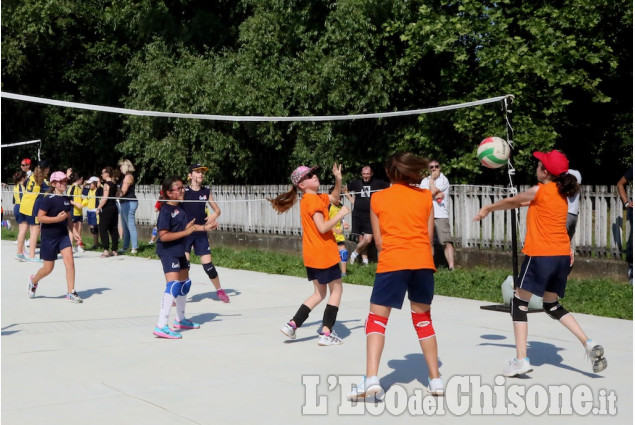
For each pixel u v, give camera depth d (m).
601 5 17.17
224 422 4.98
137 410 5.24
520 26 17.80
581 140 22.83
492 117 16.95
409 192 5.56
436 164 12.67
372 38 17.98
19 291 11.00
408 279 5.46
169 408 5.29
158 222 7.83
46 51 28.52
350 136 19.50
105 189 15.84
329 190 15.72
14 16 26.19
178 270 7.85
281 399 5.51
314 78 19.05
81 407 5.31
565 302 9.84
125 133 26.83
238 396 5.58
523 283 6.04
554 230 6.00
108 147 27.80
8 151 28.25
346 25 17.98
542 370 6.33
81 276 12.64
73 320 8.74
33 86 28.88
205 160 21.61
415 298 5.57
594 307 9.41
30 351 7.10
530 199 6.07
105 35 28.19
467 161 17.17
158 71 22.14
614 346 7.23
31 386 5.87
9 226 22.55
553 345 7.27
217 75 21.11
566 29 17.67
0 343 7.46
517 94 16.77
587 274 11.95
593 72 19.98
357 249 13.82
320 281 7.32
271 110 20.20
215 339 7.65
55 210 9.98
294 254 16.55
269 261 15.05
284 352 7.05
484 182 19.78
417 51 17.27
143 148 22.88
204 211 10.12
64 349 7.19
